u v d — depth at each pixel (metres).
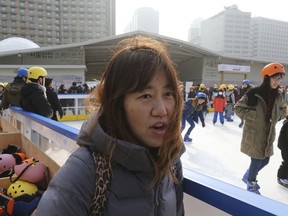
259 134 2.97
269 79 2.83
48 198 0.66
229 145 6.27
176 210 0.88
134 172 0.73
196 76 28.58
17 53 21.16
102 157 0.72
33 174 2.00
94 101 0.80
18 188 1.92
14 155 2.54
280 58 77.38
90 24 80.06
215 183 0.89
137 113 0.73
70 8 78.81
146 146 0.79
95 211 0.69
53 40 78.88
